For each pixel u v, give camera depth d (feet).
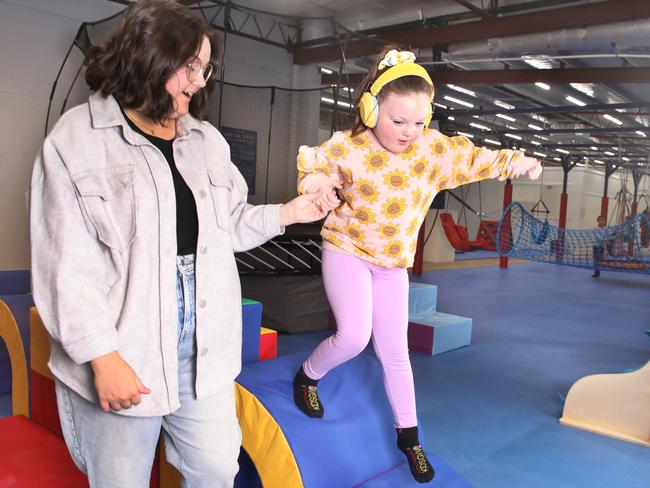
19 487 5.03
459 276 34.40
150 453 3.93
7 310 8.49
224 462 4.12
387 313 6.01
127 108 3.70
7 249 19.19
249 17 24.59
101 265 3.53
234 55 24.44
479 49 21.20
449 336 16.26
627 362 15.96
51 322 3.38
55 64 19.54
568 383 13.76
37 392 7.35
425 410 11.52
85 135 3.54
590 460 9.52
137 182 3.62
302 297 17.28
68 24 19.70
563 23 18.44
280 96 20.68
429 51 23.49
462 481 6.39
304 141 21.15
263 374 6.73
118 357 3.40
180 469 4.25
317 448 5.75
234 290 4.20
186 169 3.91
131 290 3.59
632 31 17.60
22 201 19.30
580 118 36.06
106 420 3.71
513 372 14.49
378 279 6.00
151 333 3.69
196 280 3.92
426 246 42.80
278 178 20.94
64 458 5.62
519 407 11.94
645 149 44.68
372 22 23.77
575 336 19.16
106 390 3.34
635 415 10.42
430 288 18.11
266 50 25.41
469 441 10.10
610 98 28.12
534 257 24.75
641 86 26.04
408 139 5.40
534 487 8.53
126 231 3.60
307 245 17.46
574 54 19.83
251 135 20.31
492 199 67.72
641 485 8.75
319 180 5.23
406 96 5.18
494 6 20.17
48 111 17.97
